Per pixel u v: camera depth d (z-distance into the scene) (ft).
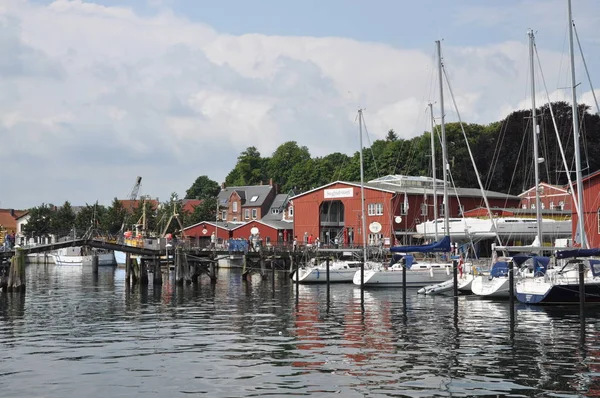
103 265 380.58
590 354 88.28
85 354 89.30
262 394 69.00
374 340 99.50
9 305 150.00
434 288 172.65
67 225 431.43
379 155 456.45
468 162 381.19
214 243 248.73
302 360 84.89
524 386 71.72
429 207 293.23
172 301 159.02
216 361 84.48
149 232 350.02
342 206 336.49
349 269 220.23
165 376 76.64
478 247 255.91
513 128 358.43
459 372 77.97
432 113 214.48
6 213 580.71
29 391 70.54
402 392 69.56
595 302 137.69
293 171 526.16
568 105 336.29
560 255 136.56
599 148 325.62
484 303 148.36
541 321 118.52
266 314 131.85
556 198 287.89
